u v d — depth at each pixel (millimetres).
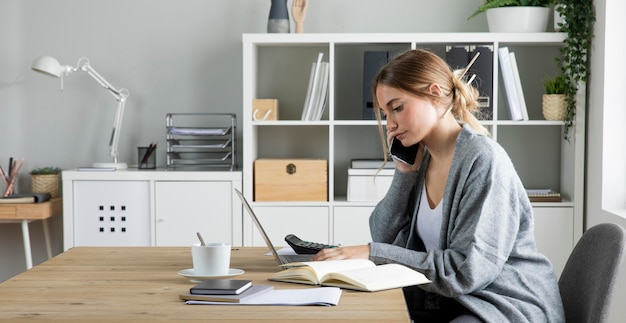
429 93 2012
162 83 4211
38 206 3848
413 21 4098
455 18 4094
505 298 1916
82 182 3865
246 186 3846
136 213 3865
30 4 4203
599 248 1886
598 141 3574
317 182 3850
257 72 4102
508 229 1940
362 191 3826
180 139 4133
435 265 1872
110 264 2059
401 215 2295
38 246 4324
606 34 3479
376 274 1764
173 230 3855
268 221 3842
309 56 4156
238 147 4223
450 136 2107
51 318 1472
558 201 3783
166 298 1646
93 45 4211
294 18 3928
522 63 4070
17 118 4254
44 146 4266
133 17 4195
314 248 2182
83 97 4242
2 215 3838
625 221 3146
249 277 1890
